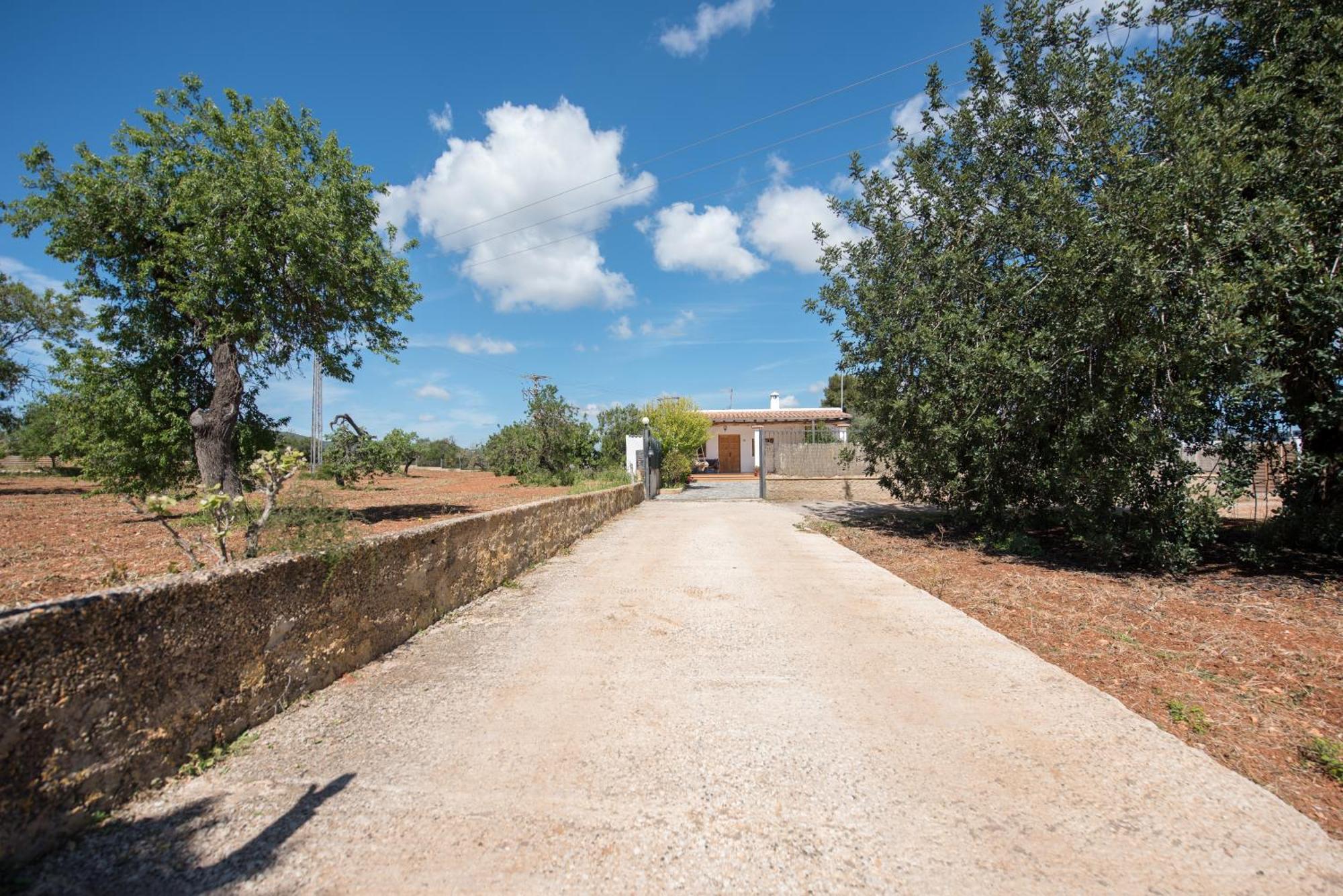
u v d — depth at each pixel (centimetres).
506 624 546
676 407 2750
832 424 3316
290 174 1160
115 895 207
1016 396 828
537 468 2759
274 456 435
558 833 246
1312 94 678
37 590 586
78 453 1242
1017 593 664
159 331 1227
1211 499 659
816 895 212
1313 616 547
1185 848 238
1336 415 636
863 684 404
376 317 1331
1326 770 297
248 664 331
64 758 234
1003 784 283
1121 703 374
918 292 991
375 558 455
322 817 255
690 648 479
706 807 265
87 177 1100
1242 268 630
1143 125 787
